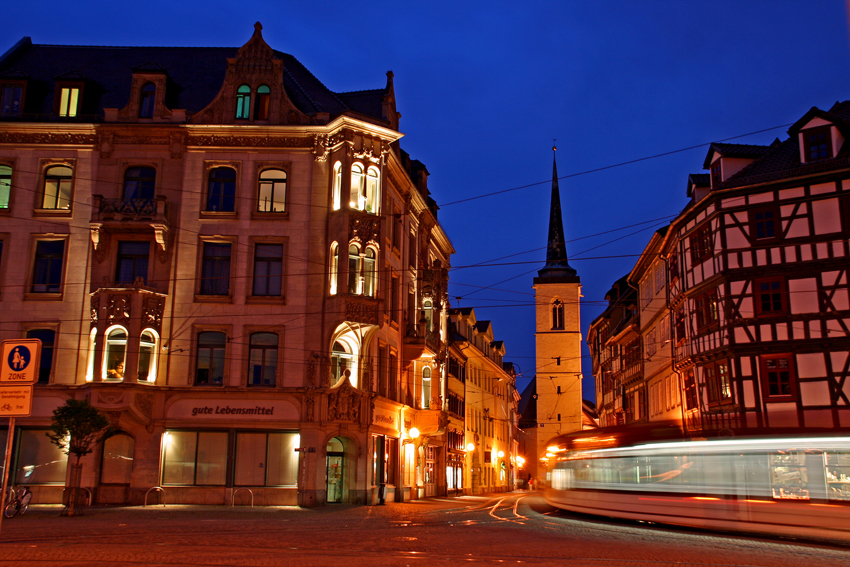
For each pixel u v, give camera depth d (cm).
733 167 3491
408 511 2880
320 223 3316
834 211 3158
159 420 3109
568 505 2584
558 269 8231
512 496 5525
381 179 3403
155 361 3141
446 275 5122
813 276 3161
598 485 2366
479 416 6719
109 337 3086
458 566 1201
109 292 3100
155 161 3334
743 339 3250
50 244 3278
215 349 3222
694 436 1977
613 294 6425
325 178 3347
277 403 3158
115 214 3197
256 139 3369
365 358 3312
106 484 3064
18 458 3095
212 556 1298
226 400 3148
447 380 4738
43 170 3322
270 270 3300
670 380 4197
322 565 1189
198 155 3353
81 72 3656
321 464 3131
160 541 1560
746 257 3309
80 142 3344
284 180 3372
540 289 8100
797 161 3306
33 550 1344
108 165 3322
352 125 3325
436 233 4878
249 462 3136
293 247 3297
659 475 2061
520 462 9831
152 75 3425
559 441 2777
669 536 1770
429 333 4319
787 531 1653
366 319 3231
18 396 1043
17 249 3253
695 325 3656
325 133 3372
